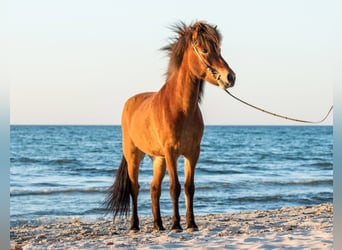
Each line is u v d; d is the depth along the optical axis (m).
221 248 7.02
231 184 22.56
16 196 18.81
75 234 9.48
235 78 7.77
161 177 9.22
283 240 7.48
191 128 8.30
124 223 11.26
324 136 85.75
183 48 8.20
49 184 24.47
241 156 45.31
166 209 15.69
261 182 23.61
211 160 40.84
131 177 9.71
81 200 17.83
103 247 7.58
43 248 7.75
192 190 8.72
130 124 9.51
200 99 8.76
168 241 7.82
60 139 70.38
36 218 13.98
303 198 18.52
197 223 10.55
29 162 37.81
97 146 56.47
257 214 12.30
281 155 46.97
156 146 8.76
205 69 7.91
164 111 8.31
